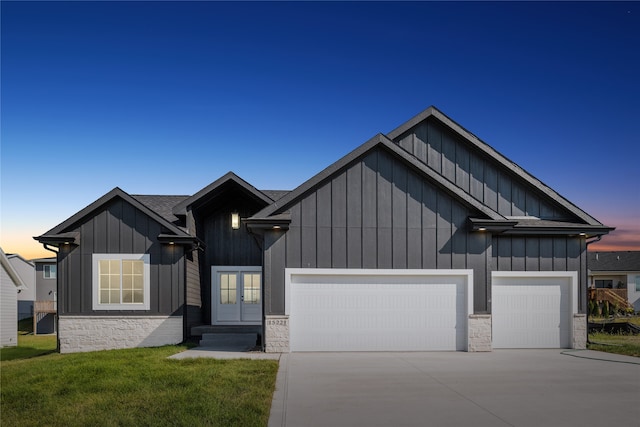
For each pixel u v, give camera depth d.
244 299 18.19
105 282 15.25
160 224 15.36
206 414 6.87
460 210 13.32
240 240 18.41
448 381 9.27
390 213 13.16
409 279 13.22
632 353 13.02
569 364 11.26
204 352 13.06
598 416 7.02
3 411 7.30
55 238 14.84
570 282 14.46
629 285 41.25
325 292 13.04
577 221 14.99
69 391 8.30
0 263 24.11
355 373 10.00
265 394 7.96
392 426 6.52
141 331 15.12
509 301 14.36
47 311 33.94
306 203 13.00
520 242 14.45
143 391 8.21
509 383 9.13
